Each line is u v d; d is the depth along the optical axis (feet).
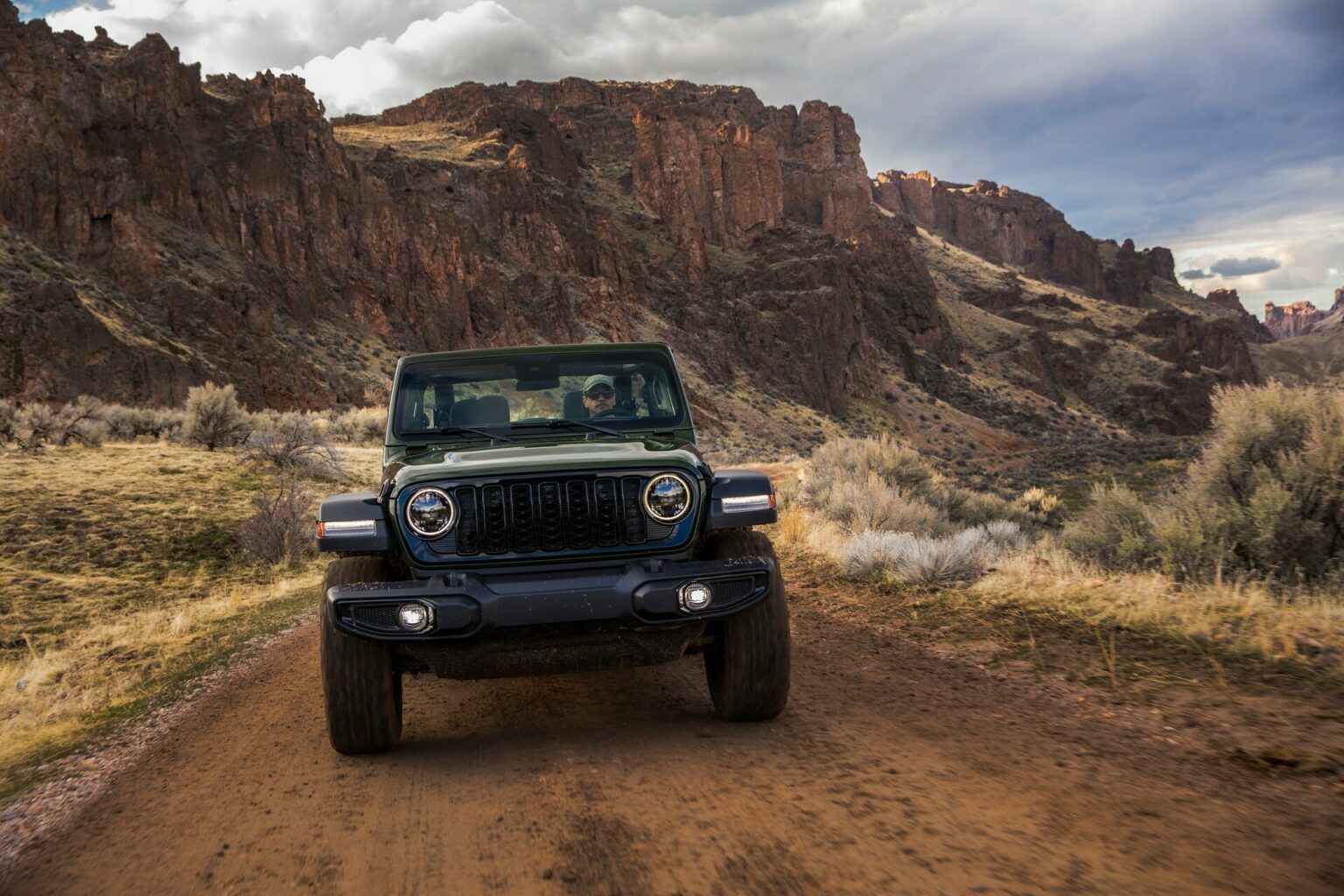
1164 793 11.74
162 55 290.15
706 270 497.46
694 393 322.96
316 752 16.57
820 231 616.80
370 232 314.35
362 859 11.52
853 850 10.56
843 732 15.34
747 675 15.55
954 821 11.19
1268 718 14.47
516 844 11.57
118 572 60.44
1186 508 31.14
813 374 444.14
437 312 313.12
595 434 18.45
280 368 213.25
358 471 105.91
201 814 13.80
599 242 430.61
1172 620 21.08
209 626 39.93
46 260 196.44
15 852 13.10
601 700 18.99
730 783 13.15
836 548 39.91
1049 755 13.52
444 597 14.06
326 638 15.23
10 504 70.38
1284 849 9.87
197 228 265.54
